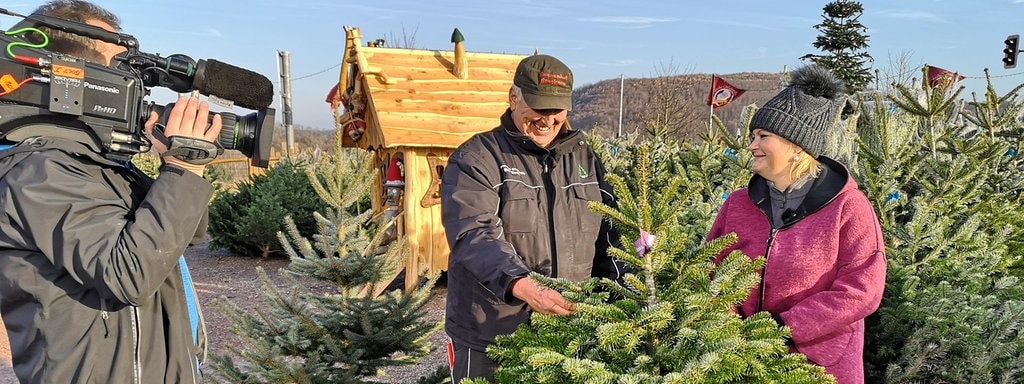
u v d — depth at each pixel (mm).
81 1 2010
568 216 2781
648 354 1958
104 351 1782
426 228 7773
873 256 2428
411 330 3715
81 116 1738
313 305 3760
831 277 2502
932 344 3092
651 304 1958
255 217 10484
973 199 4602
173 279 1982
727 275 1970
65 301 1741
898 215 4270
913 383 3217
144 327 1870
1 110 1678
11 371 5500
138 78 1841
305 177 11203
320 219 3689
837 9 28938
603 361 1957
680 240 2039
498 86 8422
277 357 3482
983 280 3637
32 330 1747
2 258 1724
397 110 7730
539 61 2670
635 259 1941
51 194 1652
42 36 1827
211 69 1923
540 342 2006
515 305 2639
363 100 8602
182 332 2006
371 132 8953
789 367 2023
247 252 11070
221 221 10977
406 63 8320
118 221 1726
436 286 8383
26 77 1680
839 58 28750
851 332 2496
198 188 1804
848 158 4602
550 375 1854
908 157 4172
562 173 2826
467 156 2711
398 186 7996
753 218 2762
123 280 1653
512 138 2760
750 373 1880
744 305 2674
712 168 6895
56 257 1651
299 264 3648
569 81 2699
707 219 4504
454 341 2777
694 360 1777
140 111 1842
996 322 3207
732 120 39438
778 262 2578
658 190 6539
